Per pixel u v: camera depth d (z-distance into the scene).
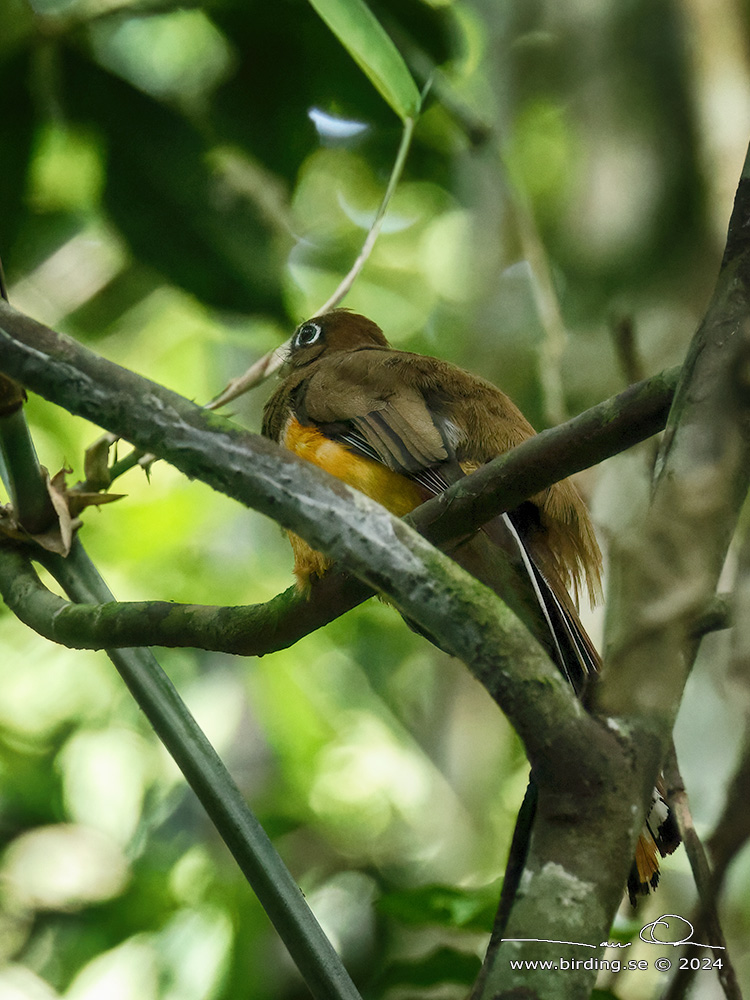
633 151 11.55
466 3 12.12
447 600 3.51
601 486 8.42
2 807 15.68
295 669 15.47
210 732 15.11
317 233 15.72
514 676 3.38
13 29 8.61
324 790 15.06
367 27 6.66
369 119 9.75
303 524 3.75
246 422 16.95
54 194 10.95
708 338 3.75
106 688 16.94
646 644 3.43
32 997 13.41
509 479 4.63
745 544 3.92
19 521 6.07
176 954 12.50
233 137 9.59
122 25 9.31
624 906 7.07
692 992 4.64
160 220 8.99
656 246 11.27
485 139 9.65
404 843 14.69
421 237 18.86
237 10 9.22
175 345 17.11
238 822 5.28
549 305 9.37
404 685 16.59
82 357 3.97
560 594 6.44
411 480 7.25
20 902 14.70
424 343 19.11
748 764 3.75
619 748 3.34
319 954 5.07
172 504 16.61
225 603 16.25
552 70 12.24
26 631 17.12
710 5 11.41
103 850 15.31
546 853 3.27
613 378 10.88
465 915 6.80
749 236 3.85
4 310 4.05
